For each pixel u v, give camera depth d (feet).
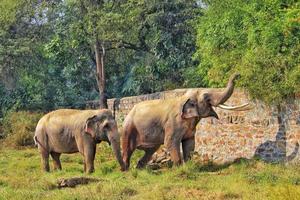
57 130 63.57
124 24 90.89
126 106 83.15
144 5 92.79
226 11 70.74
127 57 109.29
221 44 68.80
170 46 93.25
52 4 98.27
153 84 96.73
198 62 92.89
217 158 63.77
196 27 82.99
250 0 68.85
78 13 94.38
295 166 55.57
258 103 60.34
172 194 45.80
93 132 61.16
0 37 105.81
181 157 59.88
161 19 93.09
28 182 53.21
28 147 91.76
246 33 66.03
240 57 66.08
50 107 108.06
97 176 57.26
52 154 65.16
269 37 59.93
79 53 99.76
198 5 95.76
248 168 57.06
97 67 94.32
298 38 59.47
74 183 51.78
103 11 90.02
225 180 51.21
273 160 59.00
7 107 107.55
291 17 58.95
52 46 95.96
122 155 62.44
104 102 94.27
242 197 44.86
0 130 100.42
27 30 107.24
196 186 48.75
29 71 108.17
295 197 42.19
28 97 108.17
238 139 62.13
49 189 50.93
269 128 59.62
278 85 58.29
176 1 93.09
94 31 90.12
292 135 57.77
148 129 60.85
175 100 60.80
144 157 62.49
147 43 96.68
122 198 45.21
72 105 106.52
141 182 51.52
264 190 46.06
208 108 59.72
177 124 59.52
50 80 110.42
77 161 72.49
